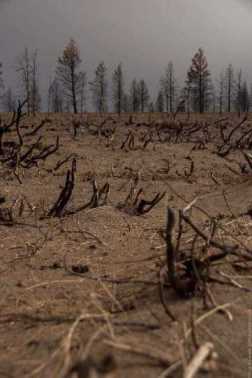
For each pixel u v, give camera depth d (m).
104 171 7.58
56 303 2.36
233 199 5.29
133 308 2.26
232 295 2.37
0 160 7.69
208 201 5.22
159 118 22.50
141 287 2.52
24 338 1.96
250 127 17.62
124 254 3.23
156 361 1.72
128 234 3.78
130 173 7.41
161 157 9.32
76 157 8.78
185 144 11.80
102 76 49.72
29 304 2.35
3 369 1.72
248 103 58.25
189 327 2.02
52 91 51.84
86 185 6.27
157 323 2.05
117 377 1.61
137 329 1.99
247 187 5.79
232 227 3.77
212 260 2.53
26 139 10.91
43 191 5.77
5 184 6.09
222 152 10.48
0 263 3.04
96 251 3.32
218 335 1.96
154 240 3.56
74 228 3.96
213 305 2.23
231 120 21.20
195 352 1.77
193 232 3.69
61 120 18.41
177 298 2.33
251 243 3.27
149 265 2.91
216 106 59.44
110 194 5.68
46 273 2.84
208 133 13.87
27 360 1.77
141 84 55.06
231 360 1.77
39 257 3.17
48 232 3.84
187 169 8.04
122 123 17.61
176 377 1.62
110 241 3.58
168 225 2.27
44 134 12.28
